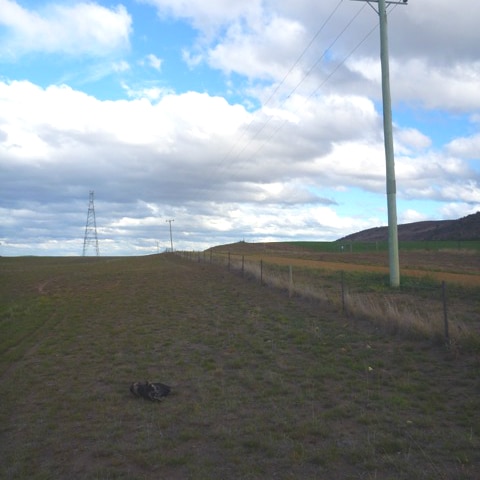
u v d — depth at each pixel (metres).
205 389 8.98
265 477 5.35
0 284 39.56
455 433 6.34
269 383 9.20
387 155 21.69
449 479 5.11
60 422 7.51
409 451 5.84
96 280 38.47
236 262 42.12
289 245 110.56
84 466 5.85
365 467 5.49
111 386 9.53
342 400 7.97
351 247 90.50
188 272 40.94
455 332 11.02
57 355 12.76
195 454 6.03
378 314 13.98
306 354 11.45
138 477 5.47
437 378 8.95
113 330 16.16
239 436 6.55
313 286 22.53
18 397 8.98
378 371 9.61
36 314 20.95
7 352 13.34
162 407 8.05
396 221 21.83
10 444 6.68
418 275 27.16
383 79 21.73
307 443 6.24
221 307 20.23
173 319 18.02
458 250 69.62
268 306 19.34
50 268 63.31
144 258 88.12
